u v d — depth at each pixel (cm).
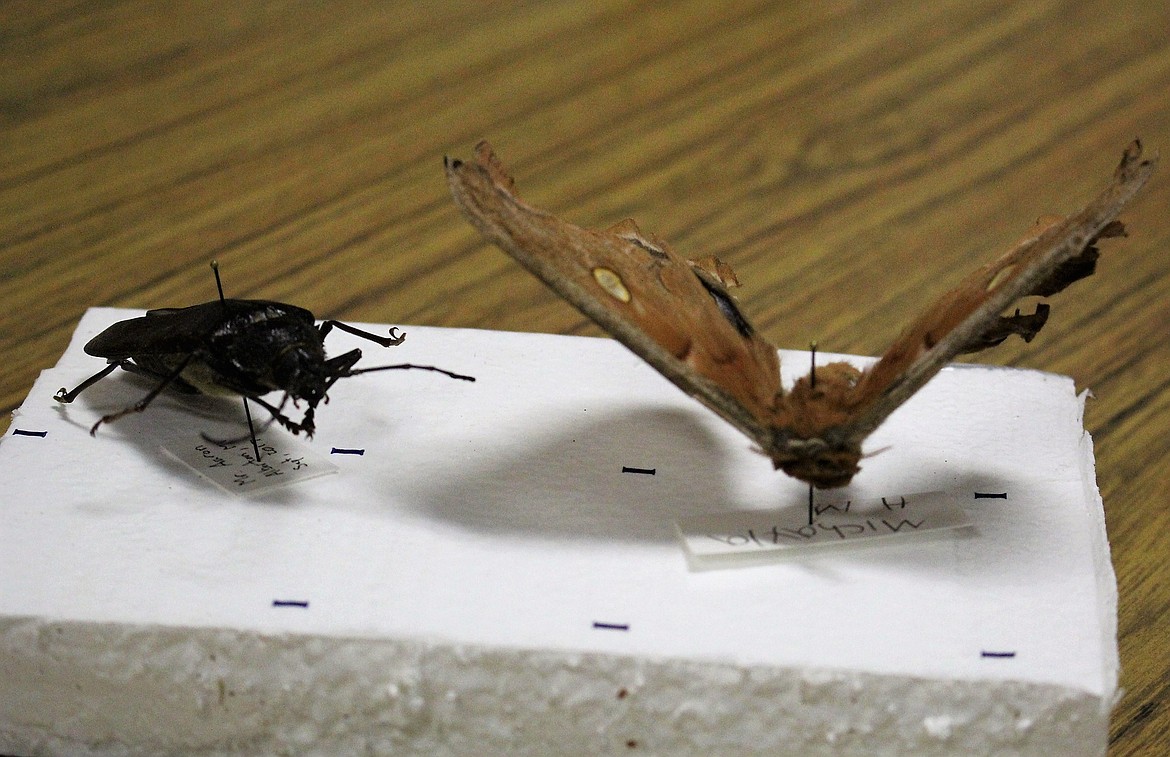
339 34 81
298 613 41
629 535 43
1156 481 52
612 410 47
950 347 39
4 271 60
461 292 60
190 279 60
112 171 67
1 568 42
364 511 43
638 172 68
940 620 41
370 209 65
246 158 68
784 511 44
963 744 40
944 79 77
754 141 71
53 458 45
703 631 41
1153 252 64
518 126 72
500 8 85
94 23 82
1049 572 42
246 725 42
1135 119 73
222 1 84
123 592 41
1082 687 40
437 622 41
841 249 63
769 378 41
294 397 43
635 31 82
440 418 46
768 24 83
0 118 71
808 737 41
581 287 39
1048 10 86
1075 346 58
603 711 41
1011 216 65
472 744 41
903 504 44
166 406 46
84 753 42
